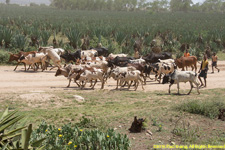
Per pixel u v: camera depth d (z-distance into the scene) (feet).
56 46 96.73
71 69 50.14
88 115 30.76
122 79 48.52
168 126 26.50
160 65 57.06
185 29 163.22
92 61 59.31
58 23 151.02
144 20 230.89
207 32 153.07
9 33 89.76
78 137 20.84
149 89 50.60
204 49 109.81
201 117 29.43
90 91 46.39
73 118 29.17
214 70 76.84
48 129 21.91
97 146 19.75
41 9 429.38
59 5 490.90
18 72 62.95
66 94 41.86
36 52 65.62
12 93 40.29
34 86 48.62
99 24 169.07
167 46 110.42
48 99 37.81
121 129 25.68
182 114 30.25
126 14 341.41
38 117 29.40
